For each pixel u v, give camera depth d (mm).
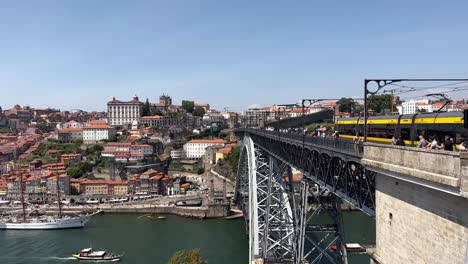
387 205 24344
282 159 58344
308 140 43094
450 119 29375
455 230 18125
